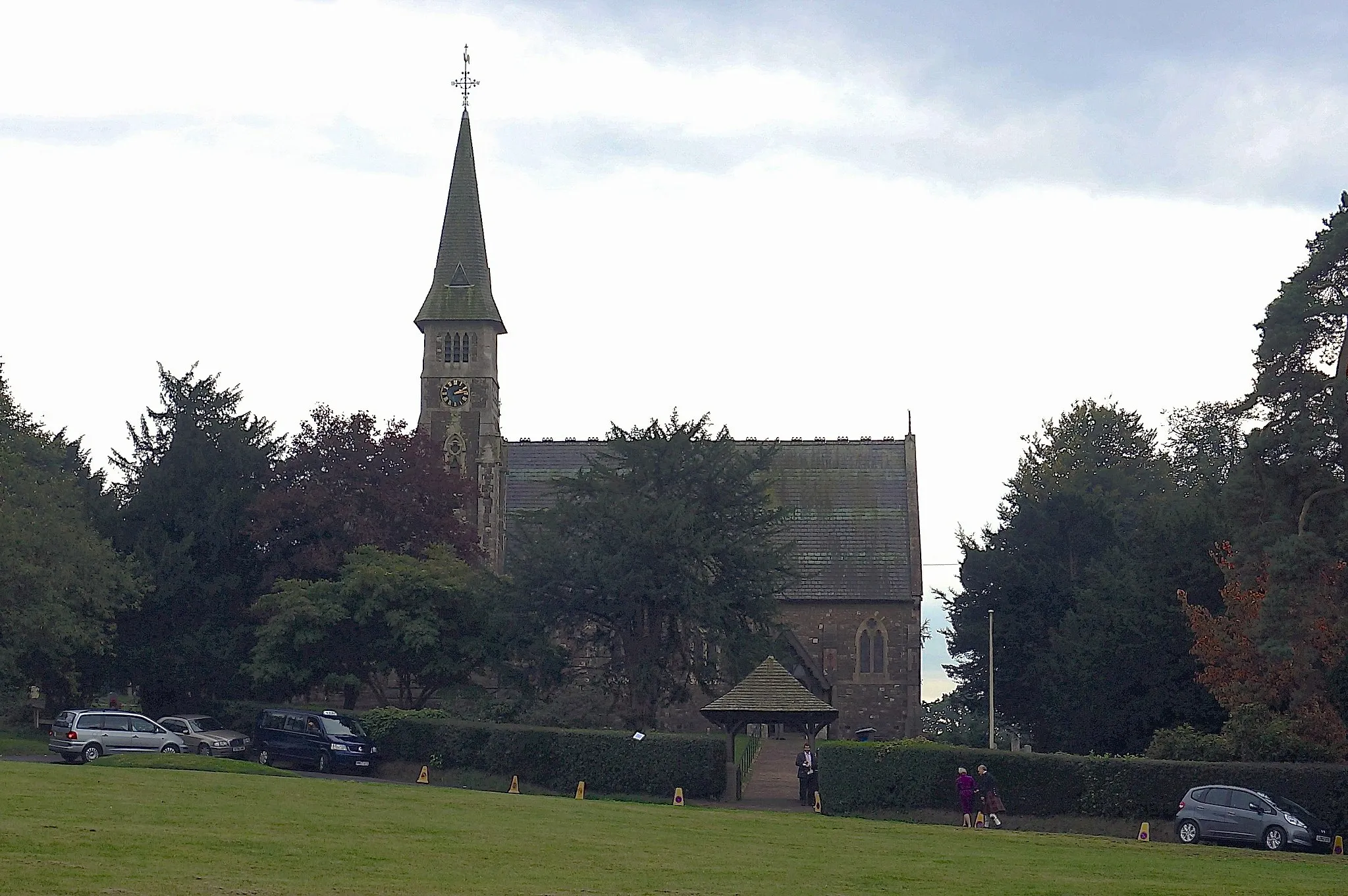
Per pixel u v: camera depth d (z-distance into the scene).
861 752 49.12
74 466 97.81
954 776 47.47
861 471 99.56
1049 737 71.94
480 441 91.00
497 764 55.19
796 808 50.34
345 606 66.31
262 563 73.88
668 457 65.44
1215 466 106.69
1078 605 72.88
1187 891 27.30
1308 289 48.56
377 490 74.12
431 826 32.03
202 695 71.56
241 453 74.62
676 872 26.78
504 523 93.69
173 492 72.81
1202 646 51.69
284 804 34.47
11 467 65.38
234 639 70.75
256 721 60.91
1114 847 37.91
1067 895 26.03
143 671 70.69
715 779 51.75
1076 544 85.12
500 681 66.19
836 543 95.62
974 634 82.06
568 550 63.09
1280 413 48.81
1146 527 64.06
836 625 92.88
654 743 52.28
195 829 28.41
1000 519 89.06
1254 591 50.38
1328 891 28.61
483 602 66.62
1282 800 41.97
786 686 52.78
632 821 37.12
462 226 93.31
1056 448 122.56
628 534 62.03
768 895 24.22
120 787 35.50
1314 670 48.03
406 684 69.81
